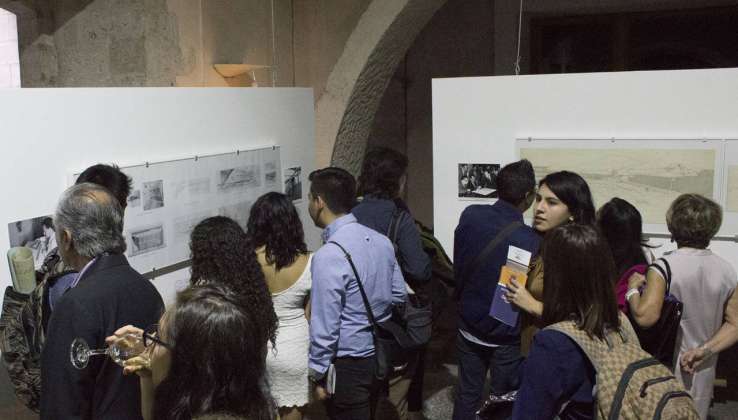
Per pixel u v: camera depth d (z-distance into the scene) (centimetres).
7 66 632
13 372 236
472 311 343
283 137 458
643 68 750
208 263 244
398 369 324
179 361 140
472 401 356
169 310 153
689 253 318
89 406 204
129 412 210
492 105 460
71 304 201
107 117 306
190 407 136
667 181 423
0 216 256
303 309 322
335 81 571
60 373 197
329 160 582
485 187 467
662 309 294
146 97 330
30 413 281
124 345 184
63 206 215
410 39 592
